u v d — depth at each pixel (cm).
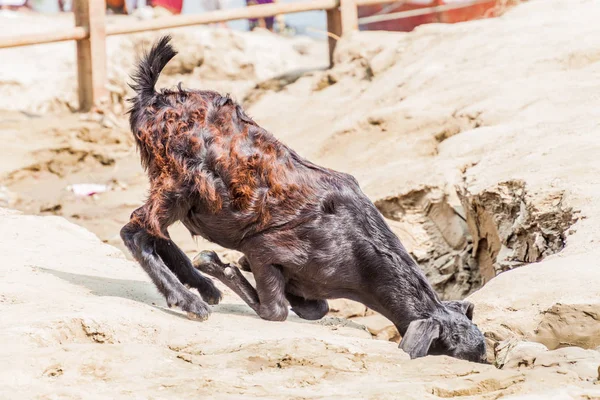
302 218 993
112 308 935
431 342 916
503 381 750
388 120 2028
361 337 1017
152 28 2550
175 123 991
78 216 2059
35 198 2194
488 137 1755
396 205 1695
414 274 993
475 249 1548
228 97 1030
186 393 727
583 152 1459
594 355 816
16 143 2402
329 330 1034
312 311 1092
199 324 963
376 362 828
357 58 2570
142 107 1020
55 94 2750
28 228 1302
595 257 1084
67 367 773
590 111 1700
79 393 711
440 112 1980
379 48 2561
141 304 996
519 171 1458
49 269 1110
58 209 2111
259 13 2619
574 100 1808
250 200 984
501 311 998
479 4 3166
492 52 2189
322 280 1009
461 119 1911
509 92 1945
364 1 2711
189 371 785
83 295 1009
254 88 2780
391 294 988
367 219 1007
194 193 989
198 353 850
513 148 1612
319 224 994
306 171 1005
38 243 1238
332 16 2730
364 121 2056
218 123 996
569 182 1330
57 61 2898
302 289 1038
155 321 927
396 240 1012
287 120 2370
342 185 1015
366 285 1001
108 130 2464
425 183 1666
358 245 995
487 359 952
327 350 834
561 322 921
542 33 2214
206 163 984
